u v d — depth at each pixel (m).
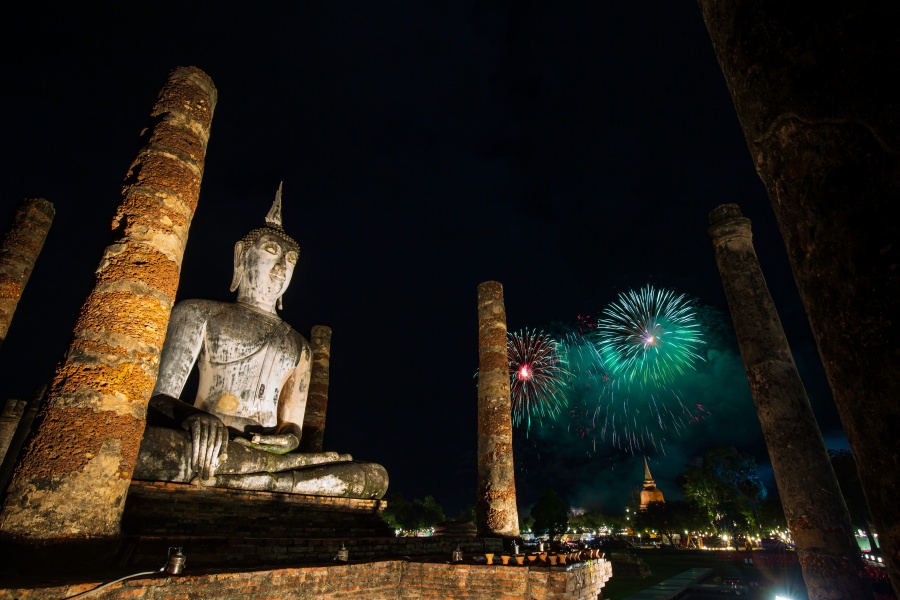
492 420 14.26
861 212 1.80
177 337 10.11
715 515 51.28
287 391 11.41
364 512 9.88
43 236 12.57
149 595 4.89
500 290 16.03
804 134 2.02
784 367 9.70
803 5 2.07
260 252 11.73
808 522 8.59
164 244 6.82
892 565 1.68
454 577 7.66
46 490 5.27
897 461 1.64
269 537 7.24
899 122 1.73
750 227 11.02
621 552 33.38
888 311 1.69
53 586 4.32
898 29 1.81
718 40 2.61
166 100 7.60
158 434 7.52
